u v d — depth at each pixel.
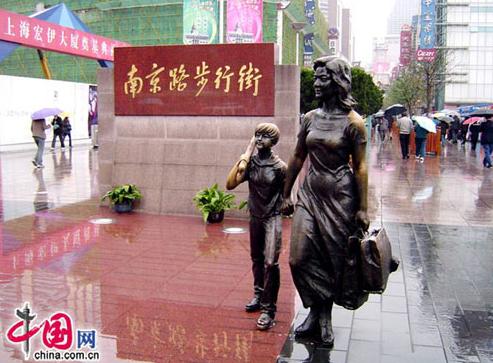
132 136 9.97
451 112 39.00
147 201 9.85
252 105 9.23
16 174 15.43
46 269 6.37
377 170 17.47
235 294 5.62
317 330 4.56
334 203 4.20
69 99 26.17
